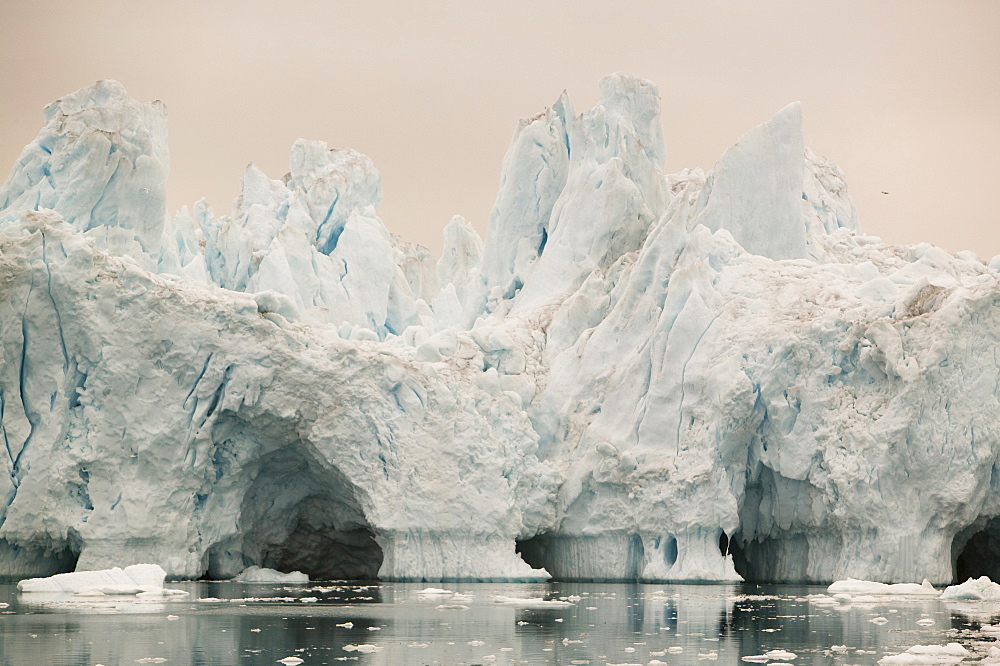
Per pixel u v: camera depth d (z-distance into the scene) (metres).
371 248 132.25
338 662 44.31
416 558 92.50
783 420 90.94
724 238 102.19
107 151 102.00
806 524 92.31
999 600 72.62
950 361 86.81
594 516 96.50
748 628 55.72
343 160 141.75
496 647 48.72
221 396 91.81
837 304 92.94
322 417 92.25
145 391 90.75
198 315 91.81
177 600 71.00
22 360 89.62
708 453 92.06
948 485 86.12
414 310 139.75
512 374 102.81
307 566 103.19
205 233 138.25
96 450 89.38
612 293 106.62
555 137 121.69
